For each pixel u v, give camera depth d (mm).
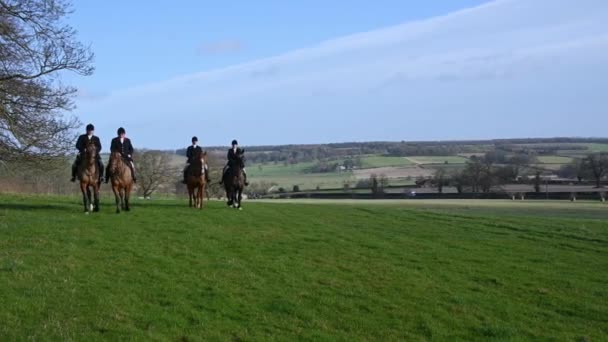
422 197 67938
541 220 32188
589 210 47906
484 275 19109
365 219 30422
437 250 22531
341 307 15297
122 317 13406
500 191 70312
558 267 20703
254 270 18062
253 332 13250
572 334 14406
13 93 30500
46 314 13281
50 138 31875
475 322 14773
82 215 25875
